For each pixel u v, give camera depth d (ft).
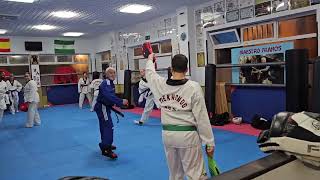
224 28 23.32
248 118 21.53
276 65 19.06
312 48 18.15
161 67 32.19
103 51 43.93
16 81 36.73
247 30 21.99
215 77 21.79
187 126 7.10
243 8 21.76
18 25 31.96
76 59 45.44
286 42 18.93
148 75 7.92
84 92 37.83
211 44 24.95
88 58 46.37
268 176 3.81
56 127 23.77
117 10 26.89
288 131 4.25
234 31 22.54
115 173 11.95
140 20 32.63
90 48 46.29
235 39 22.91
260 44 21.08
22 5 23.17
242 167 3.80
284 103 18.90
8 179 11.87
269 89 19.90
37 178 11.85
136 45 35.83
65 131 21.83
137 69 37.42
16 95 36.24
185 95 6.98
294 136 4.14
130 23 34.55
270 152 4.57
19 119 29.94
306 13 18.02
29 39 40.88
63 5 23.75
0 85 26.96
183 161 7.34
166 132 7.35
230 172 3.65
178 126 7.14
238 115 22.34
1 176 12.26
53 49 42.83
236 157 13.15
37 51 41.42
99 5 24.44
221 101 22.93
